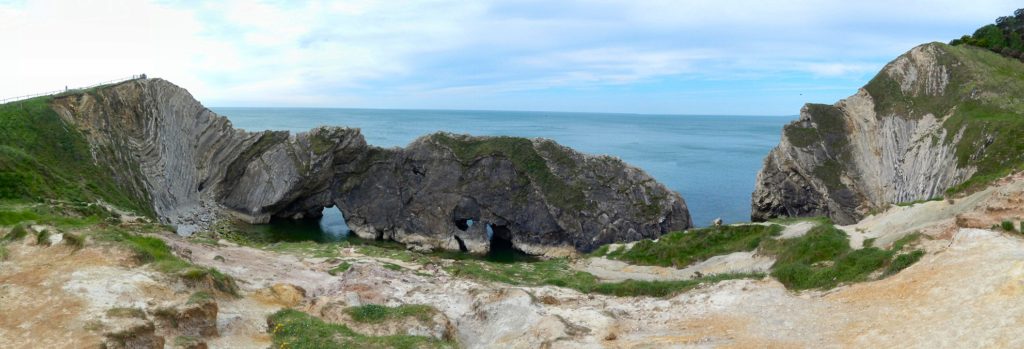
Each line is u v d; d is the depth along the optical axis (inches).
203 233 2763.3
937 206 1589.6
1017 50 4178.2
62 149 2795.3
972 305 738.8
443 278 1601.9
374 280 1449.3
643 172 3398.1
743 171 6063.0
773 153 3932.1
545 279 1679.4
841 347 776.3
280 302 1245.1
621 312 1130.0
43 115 2881.4
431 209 3368.6
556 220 3196.4
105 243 1158.3
